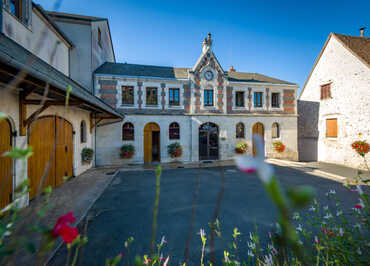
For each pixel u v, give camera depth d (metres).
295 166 12.23
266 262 2.13
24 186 0.97
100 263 3.20
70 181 8.38
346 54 12.70
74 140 9.21
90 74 12.58
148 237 3.95
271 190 0.25
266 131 15.30
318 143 15.05
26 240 0.85
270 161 14.05
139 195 6.63
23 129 5.26
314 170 10.90
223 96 14.77
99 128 12.60
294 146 15.75
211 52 14.68
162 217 4.86
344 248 1.87
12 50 3.89
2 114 0.67
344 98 12.84
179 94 14.10
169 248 3.57
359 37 13.95
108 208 5.46
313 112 15.57
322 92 14.73
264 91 15.51
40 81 4.09
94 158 12.35
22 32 7.26
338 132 13.27
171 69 16.48
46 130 6.66
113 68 14.50
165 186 7.74
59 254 3.35
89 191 6.95
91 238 3.91
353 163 12.05
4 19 6.35
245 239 3.81
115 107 12.89
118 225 4.45
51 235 0.83
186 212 5.15
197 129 14.17
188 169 11.27
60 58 10.94
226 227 4.30
